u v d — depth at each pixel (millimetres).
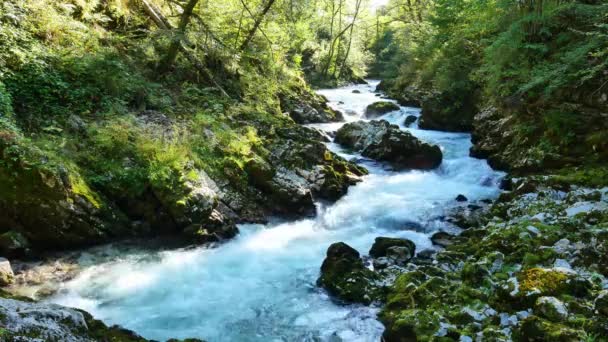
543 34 11539
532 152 10852
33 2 10445
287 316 6223
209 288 6926
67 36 10961
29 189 7121
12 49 9008
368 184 11859
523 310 5211
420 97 21672
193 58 14812
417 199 10773
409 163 13266
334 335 5754
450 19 20188
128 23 14359
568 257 6258
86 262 7328
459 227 9086
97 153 8594
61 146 8141
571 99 10438
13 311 3967
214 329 5898
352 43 40062
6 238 6902
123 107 10297
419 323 5336
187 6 13703
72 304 6246
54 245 7414
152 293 6691
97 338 4371
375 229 9328
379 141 13891
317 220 9844
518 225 7449
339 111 20578
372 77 43406
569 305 4926
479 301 5652
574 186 8570
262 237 8930
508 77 12500
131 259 7633
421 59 24203
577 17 10781
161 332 5781
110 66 10930
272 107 16797
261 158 10445
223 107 13180
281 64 21312
